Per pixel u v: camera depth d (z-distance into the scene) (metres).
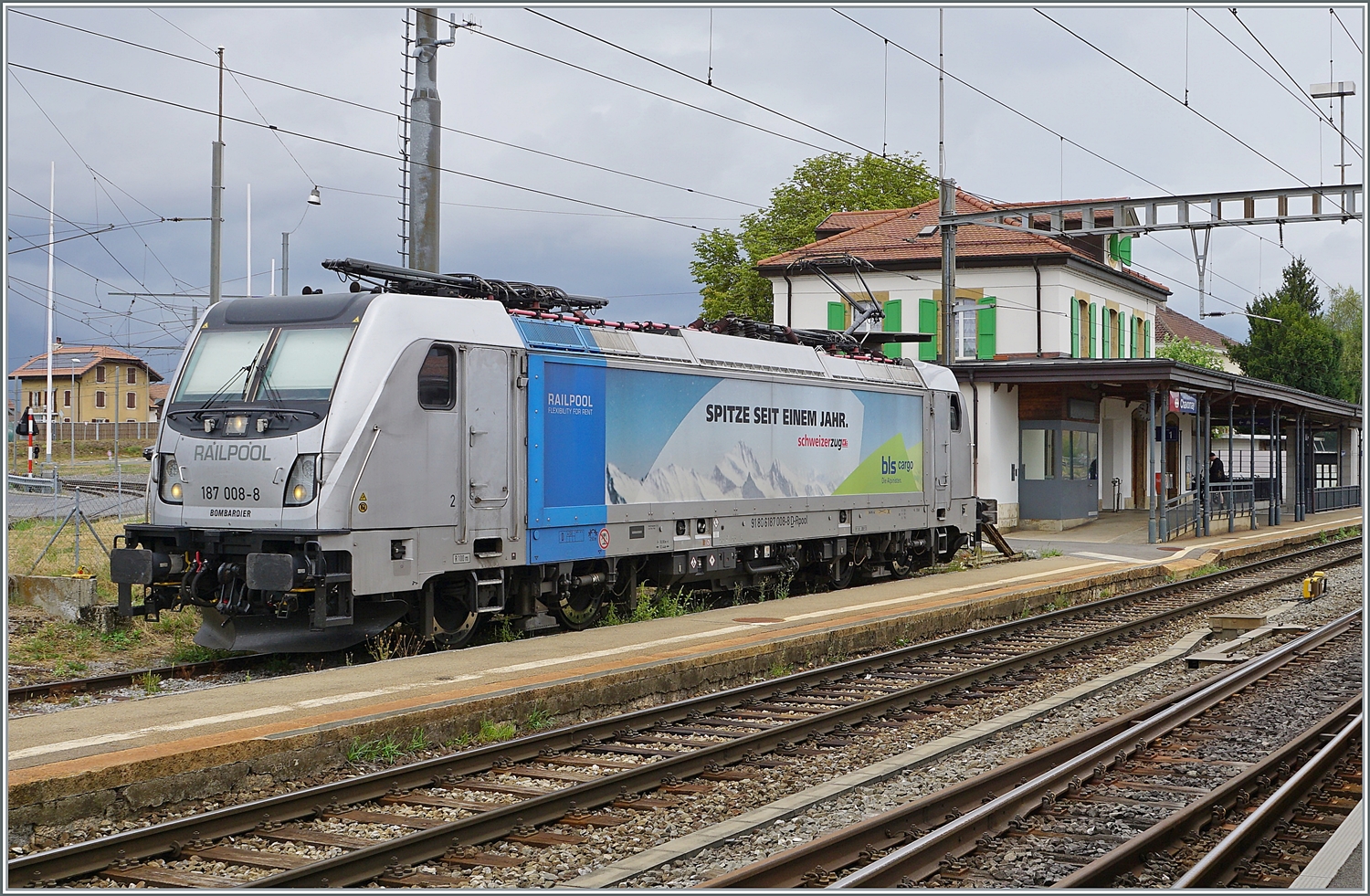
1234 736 9.84
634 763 8.88
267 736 8.03
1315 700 11.47
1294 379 63.38
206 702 9.25
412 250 16.70
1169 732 9.94
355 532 11.46
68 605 14.02
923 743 9.95
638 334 15.40
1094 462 34.03
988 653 14.52
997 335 36.28
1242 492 42.41
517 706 9.77
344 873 6.22
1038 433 31.94
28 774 6.96
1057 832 7.07
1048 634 16.25
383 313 11.98
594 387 14.36
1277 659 13.40
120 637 13.55
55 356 78.44
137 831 6.54
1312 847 6.86
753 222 48.25
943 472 22.11
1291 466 42.28
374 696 9.55
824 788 8.09
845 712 10.41
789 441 17.98
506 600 13.94
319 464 11.34
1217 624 16.56
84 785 7.06
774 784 8.47
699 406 16.14
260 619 12.09
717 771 8.70
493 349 12.96
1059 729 10.45
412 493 12.02
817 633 13.51
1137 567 22.62
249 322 12.48
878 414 20.23
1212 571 25.12
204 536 11.82
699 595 18.22
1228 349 67.69
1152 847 6.59
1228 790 7.61
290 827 7.12
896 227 39.12
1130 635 16.20
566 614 14.53
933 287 37.00
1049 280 35.78
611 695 10.68
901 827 6.97
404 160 17.00
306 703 9.23
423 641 12.58
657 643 12.60
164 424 12.35
